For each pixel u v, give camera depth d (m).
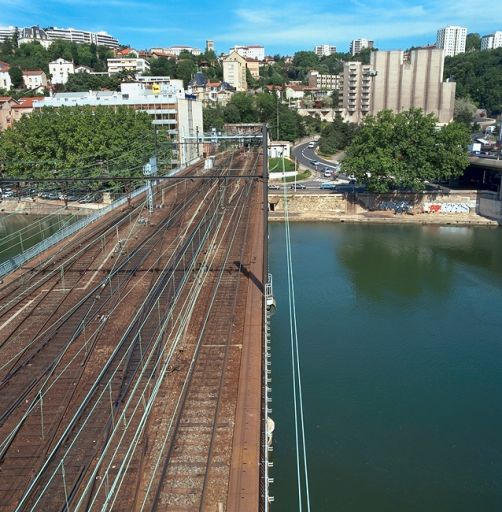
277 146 126.62
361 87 172.25
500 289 50.53
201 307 28.16
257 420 18.38
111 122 80.75
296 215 80.94
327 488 25.16
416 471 26.31
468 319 43.66
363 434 28.92
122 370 21.72
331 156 132.62
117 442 17.27
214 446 17.23
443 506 24.16
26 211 79.69
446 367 35.91
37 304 28.92
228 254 37.84
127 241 41.50
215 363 22.28
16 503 14.89
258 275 33.12
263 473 15.62
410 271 55.69
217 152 113.62
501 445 28.30
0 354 23.31
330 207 82.06
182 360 22.56
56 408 19.22
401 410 31.05
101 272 34.28
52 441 17.38
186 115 108.69
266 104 154.38
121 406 19.27
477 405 31.69
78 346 23.92
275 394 32.53
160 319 26.56
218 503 14.96
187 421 18.44
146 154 80.44
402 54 161.25
